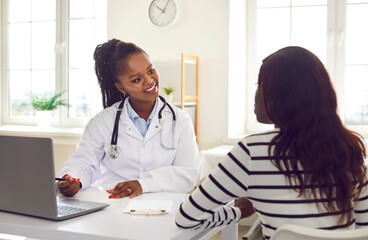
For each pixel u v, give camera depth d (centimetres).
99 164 207
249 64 411
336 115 121
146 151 200
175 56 396
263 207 122
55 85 470
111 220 144
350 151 119
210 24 383
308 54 121
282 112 120
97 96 455
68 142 430
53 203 141
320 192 117
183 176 195
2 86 493
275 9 396
